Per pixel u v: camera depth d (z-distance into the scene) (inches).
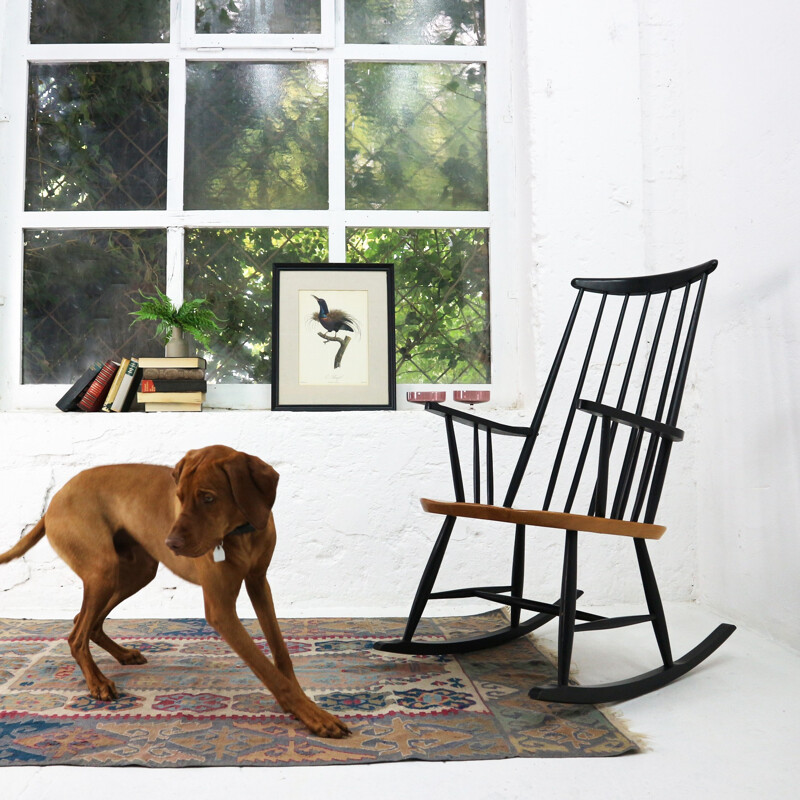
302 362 104.3
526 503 98.2
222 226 109.4
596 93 103.9
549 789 46.3
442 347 110.5
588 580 97.5
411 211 111.2
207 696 61.8
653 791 46.1
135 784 46.4
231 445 95.7
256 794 45.3
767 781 47.6
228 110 111.4
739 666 71.5
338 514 96.1
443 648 75.1
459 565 96.7
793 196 77.8
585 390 100.0
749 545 85.4
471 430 97.9
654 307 101.1
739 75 88.4
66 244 108.7
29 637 79.2
